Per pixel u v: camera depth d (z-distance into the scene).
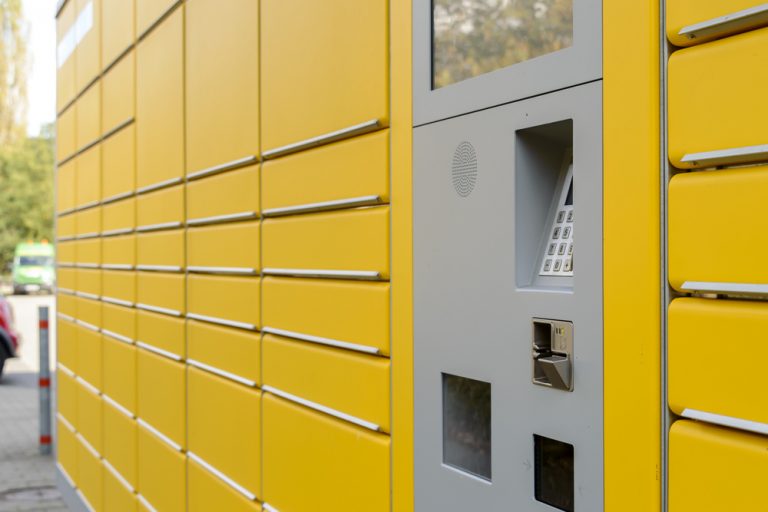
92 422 5.34
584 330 1.50
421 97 1.97
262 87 2.84
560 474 1.61
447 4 1.90
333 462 2.40
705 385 1.28
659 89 1.37
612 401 1.45
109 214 5.03
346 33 2.29
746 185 1.22
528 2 1.67
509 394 1.69
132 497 4.45
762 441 1.21
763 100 1.20
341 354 2.36
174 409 3.83
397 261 2.08
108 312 5.04
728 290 1.25
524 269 1.69
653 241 1.37
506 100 1.69
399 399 2.08
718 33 1.28
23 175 49.91
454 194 1.86
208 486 3.40
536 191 1.70
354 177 2.27
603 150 1.46
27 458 7.31
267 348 2.84
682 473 1.32
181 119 3.70
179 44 3.71
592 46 1.48
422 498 1.99
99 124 5.25
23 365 14.62
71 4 6.14
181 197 3.72
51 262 40.50
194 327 3.58
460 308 1.84
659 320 1.37
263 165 2.85
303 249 2.57
